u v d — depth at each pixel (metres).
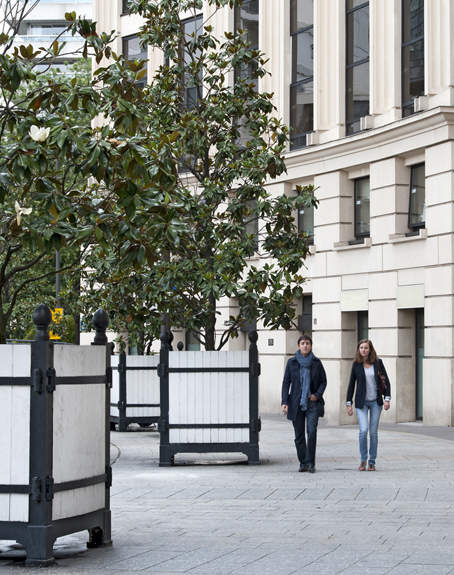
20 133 7.03
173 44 14.31
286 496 9.79
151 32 14.26
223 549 6.84
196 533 7.59
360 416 12.09
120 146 6.82
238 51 14.30
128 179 6.78
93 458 6.96
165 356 12.97
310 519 8.25
